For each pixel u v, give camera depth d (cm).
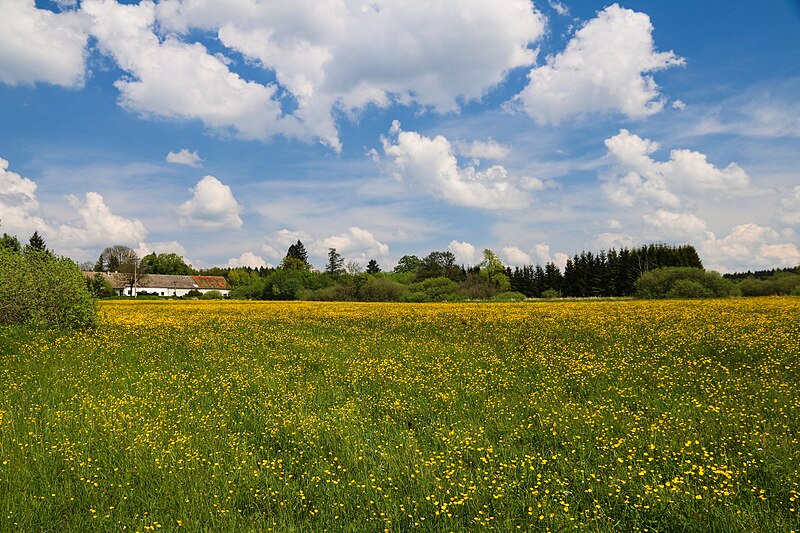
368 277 7888
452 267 12062
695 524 520
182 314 3609
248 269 18162
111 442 793
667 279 5928
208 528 543
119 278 12400
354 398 1121
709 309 2961
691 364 1334
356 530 540
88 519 556
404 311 3828
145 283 13062
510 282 11919
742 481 629
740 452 697
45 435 831
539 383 1204
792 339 1616
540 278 12031
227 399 1115
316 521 564
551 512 554
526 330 2275
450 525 545
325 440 831
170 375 1378
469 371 1366
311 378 1324
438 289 7775
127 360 1611
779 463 658
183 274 16512
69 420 912
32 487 630
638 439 767
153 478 670
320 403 1081
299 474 705
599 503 588
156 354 1742
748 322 2119
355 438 831
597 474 664
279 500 614
